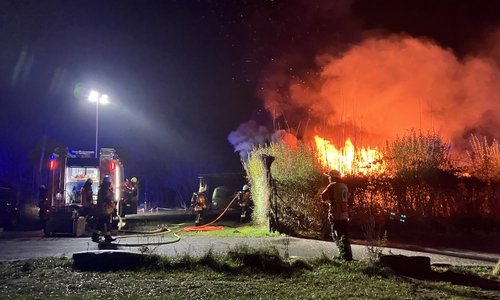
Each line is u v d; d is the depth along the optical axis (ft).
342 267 25.55
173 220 65.31
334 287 21.86
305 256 30.89
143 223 60.29
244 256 25.93
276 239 39.99
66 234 47.32
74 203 58.80
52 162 56.90
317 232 42.60
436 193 43.91
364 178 44.24
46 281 22.72
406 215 43.50
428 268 25.20
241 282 22.74
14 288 21.34
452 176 44.06
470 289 22.15
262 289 21.29
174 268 25.21
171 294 20.16
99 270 25.14
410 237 41.50
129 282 22.47
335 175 29.55
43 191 58.49
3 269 25.55
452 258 31.60
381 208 43.91
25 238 44.45
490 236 41.68
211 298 19.53
